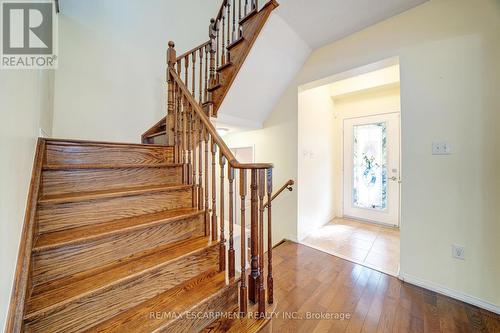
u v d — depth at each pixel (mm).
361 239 3078
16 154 738
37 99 1202
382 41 2180
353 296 1780
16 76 765
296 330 1435
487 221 1638
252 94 2773
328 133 3996
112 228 1167
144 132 2775
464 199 1728
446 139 1805
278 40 2350
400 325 1468
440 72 1840
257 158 3516
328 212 3980
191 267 1291
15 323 649
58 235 1061
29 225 864
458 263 1748
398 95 3613
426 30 1916
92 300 923
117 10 2566
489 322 1487
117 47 2566
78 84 2303
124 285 1016
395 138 3639
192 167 1770
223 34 2281
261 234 1256
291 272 2156
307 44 2598
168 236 1381
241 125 3029
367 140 3955
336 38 2488
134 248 1228
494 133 1613
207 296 1138
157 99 2889
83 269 1050
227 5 2236
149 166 1646
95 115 2416
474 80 1694
